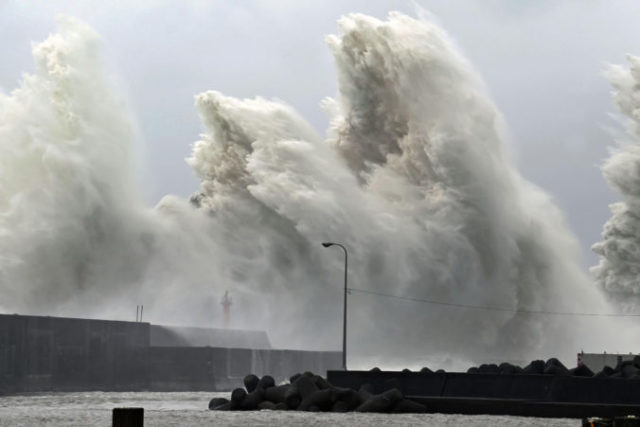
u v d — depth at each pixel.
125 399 52.34
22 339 54.50
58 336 56.72
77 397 53.16
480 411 42.19
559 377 41.97
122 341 61.28
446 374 44.00
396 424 35.31
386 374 44.88
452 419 38.22
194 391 63.91
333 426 34.00
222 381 66.19
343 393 41.91
